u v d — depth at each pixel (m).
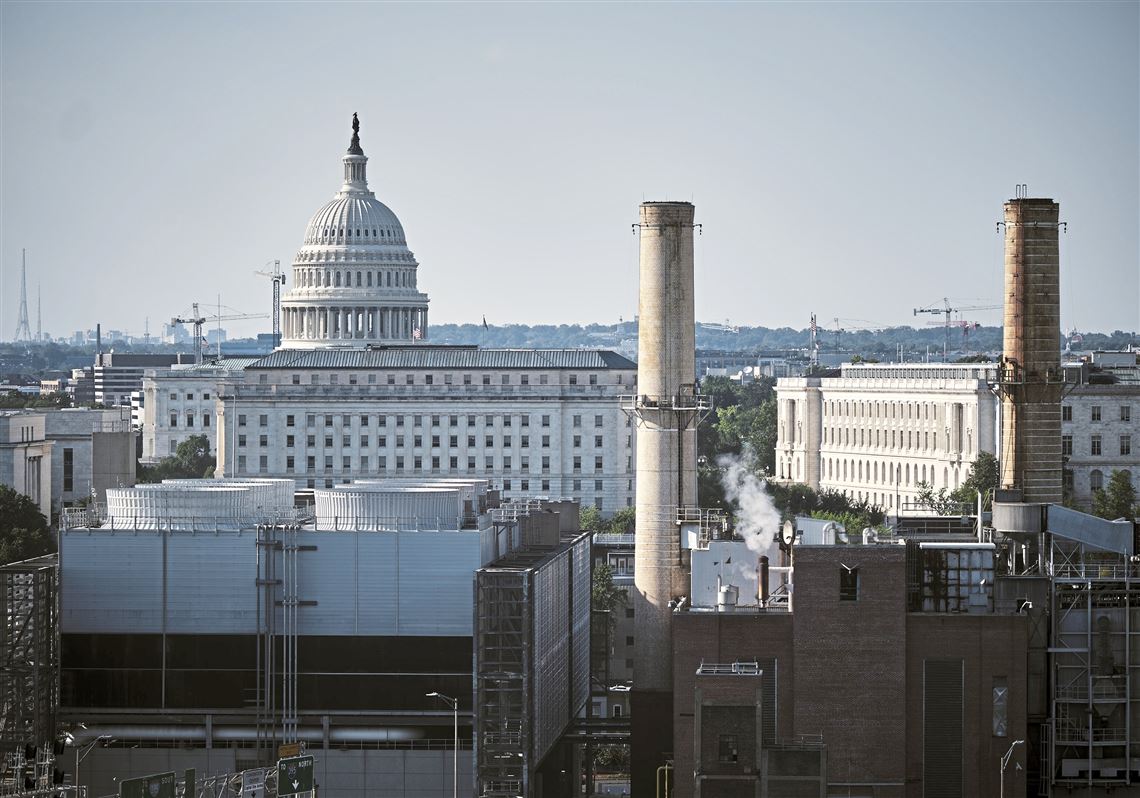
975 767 198.50
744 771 182.00
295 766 194.00
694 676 198.00
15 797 183.62
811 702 198.75
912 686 198.88
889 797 198.00
